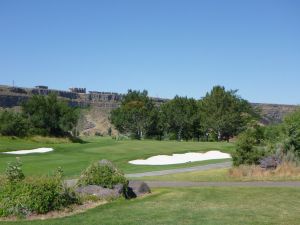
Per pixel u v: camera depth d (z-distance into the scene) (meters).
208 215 12.90
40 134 62.97
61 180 14.86
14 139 58.03
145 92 95.88
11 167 15.06
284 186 20.27
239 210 13.74
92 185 16.42
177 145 50.12
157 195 17.42
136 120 87.38
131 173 29.23
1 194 13.40
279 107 177.88
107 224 11.66
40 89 184.00
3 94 157.38
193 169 31.27
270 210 13.71
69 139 65.50
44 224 11.77
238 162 26.78
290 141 26.83
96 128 158.62
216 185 21.39
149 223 11.75
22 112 65.12
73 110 67.44
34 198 13.27
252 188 19.48
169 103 88.69
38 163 32.75
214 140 85.62
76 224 11.72
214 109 84.69
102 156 38.97
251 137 27.48
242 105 86.25
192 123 85.94
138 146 48.56
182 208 14.19
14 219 12.62
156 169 31.81
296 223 11.72
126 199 16.14
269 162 25.12
